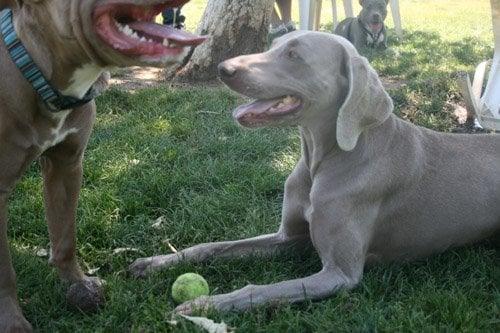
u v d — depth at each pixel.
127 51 0.96
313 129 1.31
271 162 1.99
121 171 1.87
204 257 1.40
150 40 0.97
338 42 1.29
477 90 2.38
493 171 1.42
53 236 1.27
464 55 3.82
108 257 1.44
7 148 1.07
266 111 1.27
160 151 2.02
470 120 2.37
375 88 1.27
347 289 1.26
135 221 1.58
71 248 1.27
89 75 1.07
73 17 0.95
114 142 2.09
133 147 2.06
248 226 1.59
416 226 1.38
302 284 1.23
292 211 1.40
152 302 1.20
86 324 1.17
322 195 1.30
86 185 1.79
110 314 1.18
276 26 4.34
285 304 1.20
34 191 1.73
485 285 1.33
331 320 1.16
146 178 1.80
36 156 1.13
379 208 1.34
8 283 1.10
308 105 1.27
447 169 1.39
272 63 1.26
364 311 1.19
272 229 1.58
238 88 1.25
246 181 1.83
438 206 1.38
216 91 2.67
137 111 2.42
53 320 1.18
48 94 1.06
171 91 2.64
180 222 1.59
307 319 1.15
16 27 1.04
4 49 1.05
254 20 2.98
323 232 1.29
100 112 2.41
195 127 2.25
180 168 1.90
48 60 1.04
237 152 2.05
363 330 1.12
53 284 1.29
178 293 1.22
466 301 1.22
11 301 1.10
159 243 1.52
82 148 1.22
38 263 1.37
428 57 3.73
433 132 1.44
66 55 1.02
